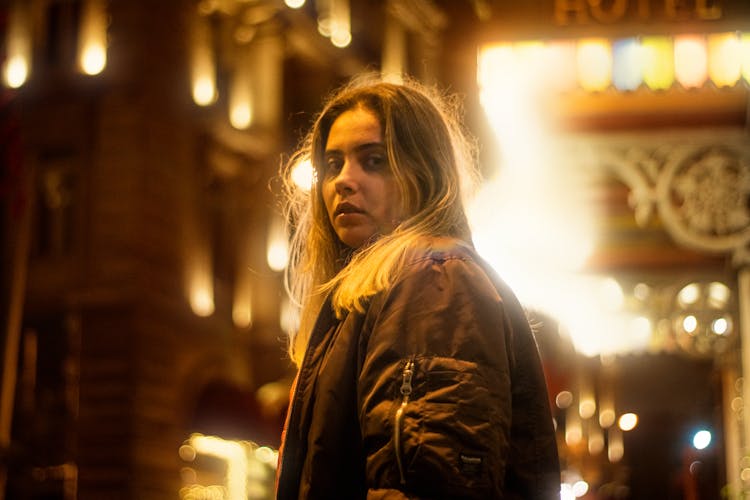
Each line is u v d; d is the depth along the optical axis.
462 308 2.07
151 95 25.62
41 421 23.81
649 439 26.02
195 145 27.03
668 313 13.44
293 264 2.95
